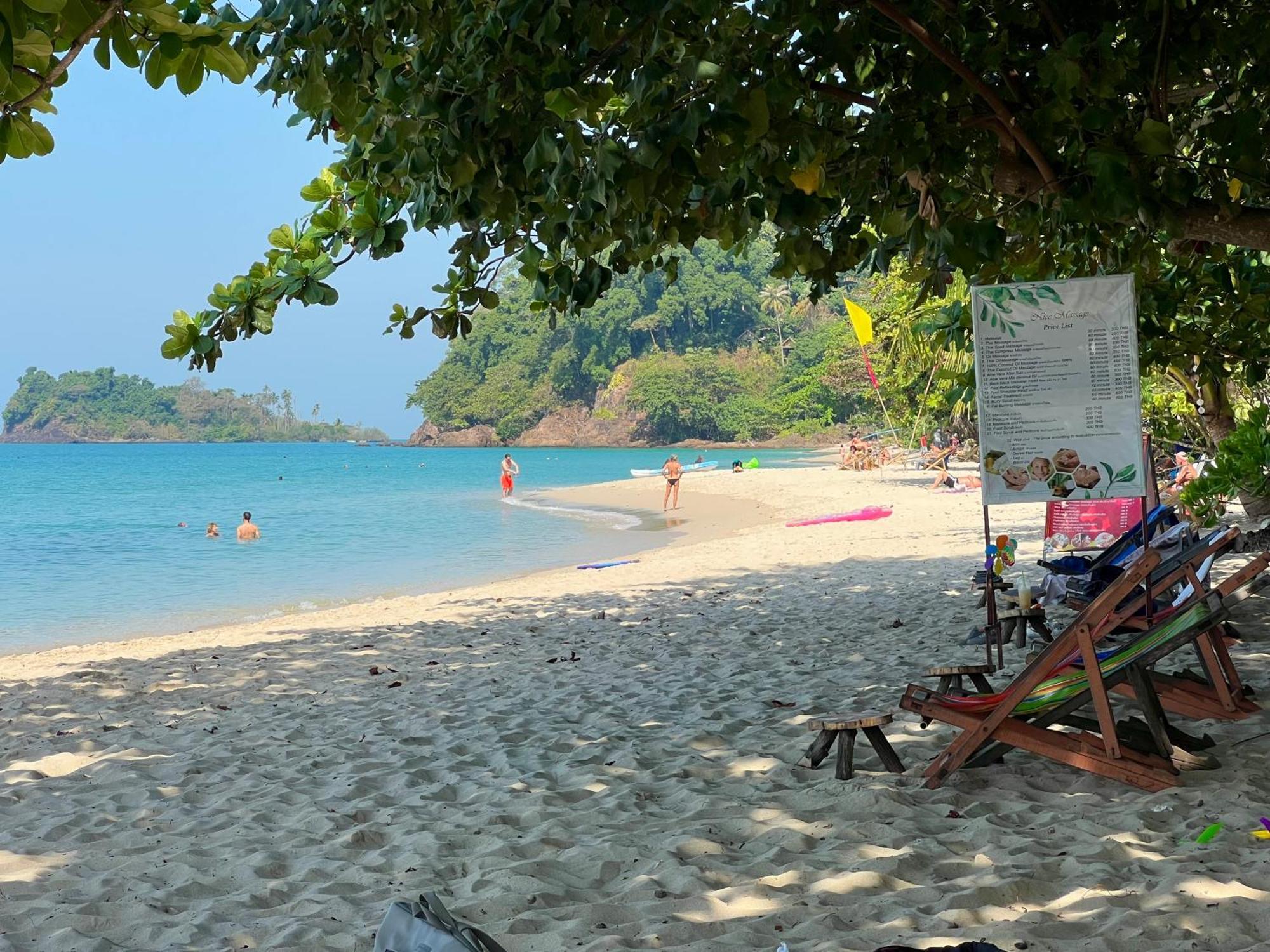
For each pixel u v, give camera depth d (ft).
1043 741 17.62
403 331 19.80
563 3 14.29
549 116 15.88
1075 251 24.50
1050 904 13.26
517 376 545.03
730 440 472.85
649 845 16.19
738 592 47.34
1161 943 11.83
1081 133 16.48
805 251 18.81
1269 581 20.38
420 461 348.38
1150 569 16.70
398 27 16.22
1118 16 17.98
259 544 93.76
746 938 12.73
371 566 76.23
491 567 72.90
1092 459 18.97
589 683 29.71
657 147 14.43
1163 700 20.85
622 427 488.85
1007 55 17.88
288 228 18.34
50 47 7.95
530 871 15.35
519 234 19.43
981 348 19.33
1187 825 15.47
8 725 27.71
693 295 508.12
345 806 19.30
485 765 21.75
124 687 32.50
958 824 16.31
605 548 82.53
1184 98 21.50
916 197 20.07
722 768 20.33
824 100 18.81
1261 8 17.74
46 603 61.72
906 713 23.48
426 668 33.45
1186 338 30.12
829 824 16.52
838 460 256.73
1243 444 27.78
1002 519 77.97
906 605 39.96
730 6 15.42
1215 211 18.16
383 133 17.21
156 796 20.61
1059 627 32.50
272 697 30.12
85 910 14.75
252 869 16.17
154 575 73.87
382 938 8.16
